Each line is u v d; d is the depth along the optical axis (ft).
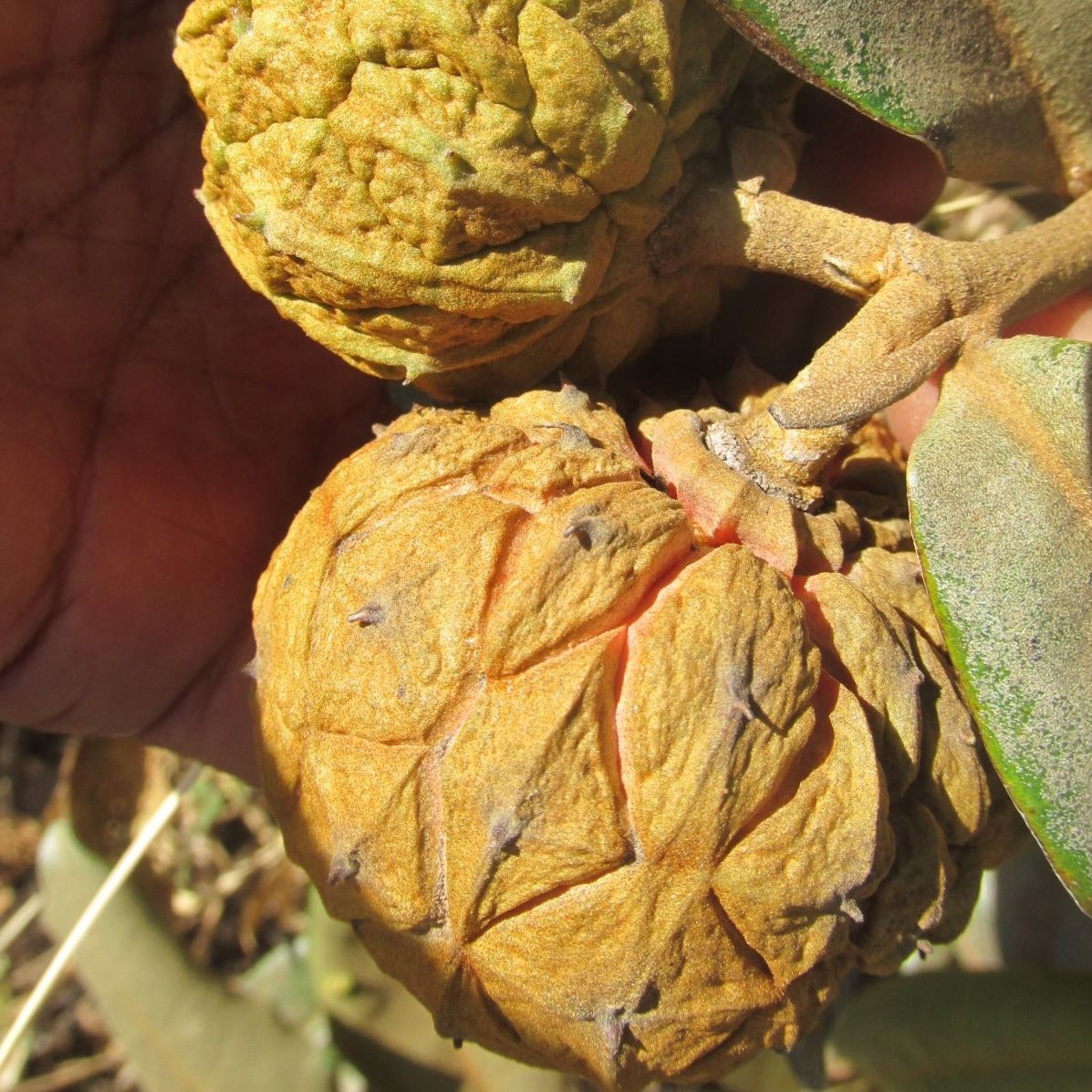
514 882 0.41
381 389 0.68
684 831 0.41
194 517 0.64
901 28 0.45
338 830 0.43
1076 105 0.48
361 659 0.42
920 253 0.46
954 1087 0.62
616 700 0.41
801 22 0.44
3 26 0.56
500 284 0.44
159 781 0.84
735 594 0.42
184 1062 0.71
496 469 0.43
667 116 0.45
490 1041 0.45
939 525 0.43
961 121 0.47
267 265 0.45
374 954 0.46
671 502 0.43
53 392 0.61
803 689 0.42
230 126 0.44
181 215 0.63
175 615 0.64
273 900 0.96
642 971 0.41
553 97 0.42
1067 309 0.52
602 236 0.45
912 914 0.44
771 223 0.48
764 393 0.51
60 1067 1.01
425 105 0.42
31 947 1.05
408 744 0.42
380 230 0.43
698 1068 0.43
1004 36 0.47
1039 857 0.70
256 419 0.66
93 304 0.62
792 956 0.42
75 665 0.63
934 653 0.46
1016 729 0.41
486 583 0.41
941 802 0.45
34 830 1.07
